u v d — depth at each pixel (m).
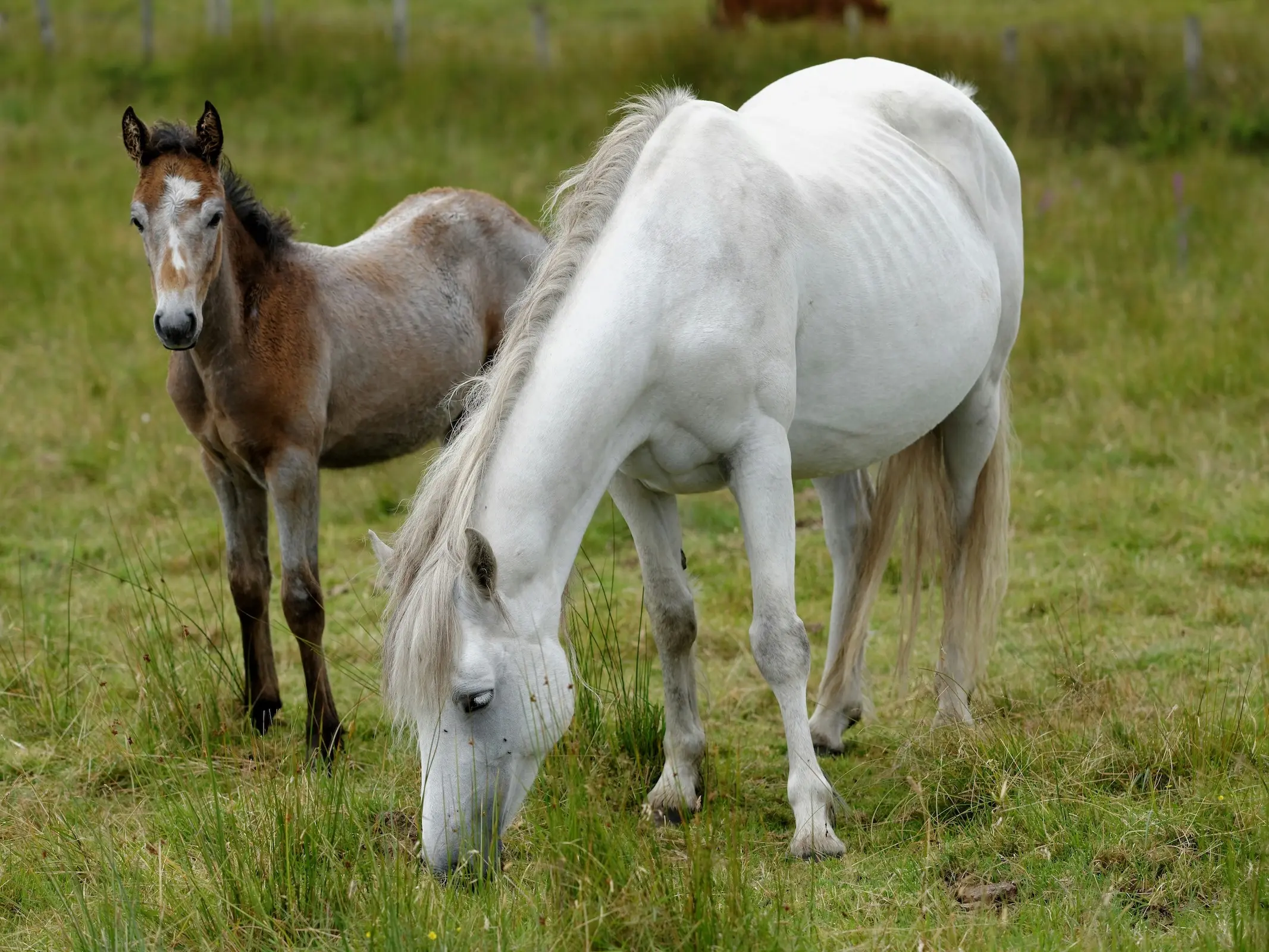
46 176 20.77
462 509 5.27
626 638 9.05
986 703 7.48
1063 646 8.30
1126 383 12.99
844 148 6.83
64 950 5.23
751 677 8.48
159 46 26.94
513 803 5.41
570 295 5.79
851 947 5.03
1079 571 9.73
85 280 16.70
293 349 7.70
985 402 7.62
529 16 33.97
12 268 17.00
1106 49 22.45
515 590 5.38
